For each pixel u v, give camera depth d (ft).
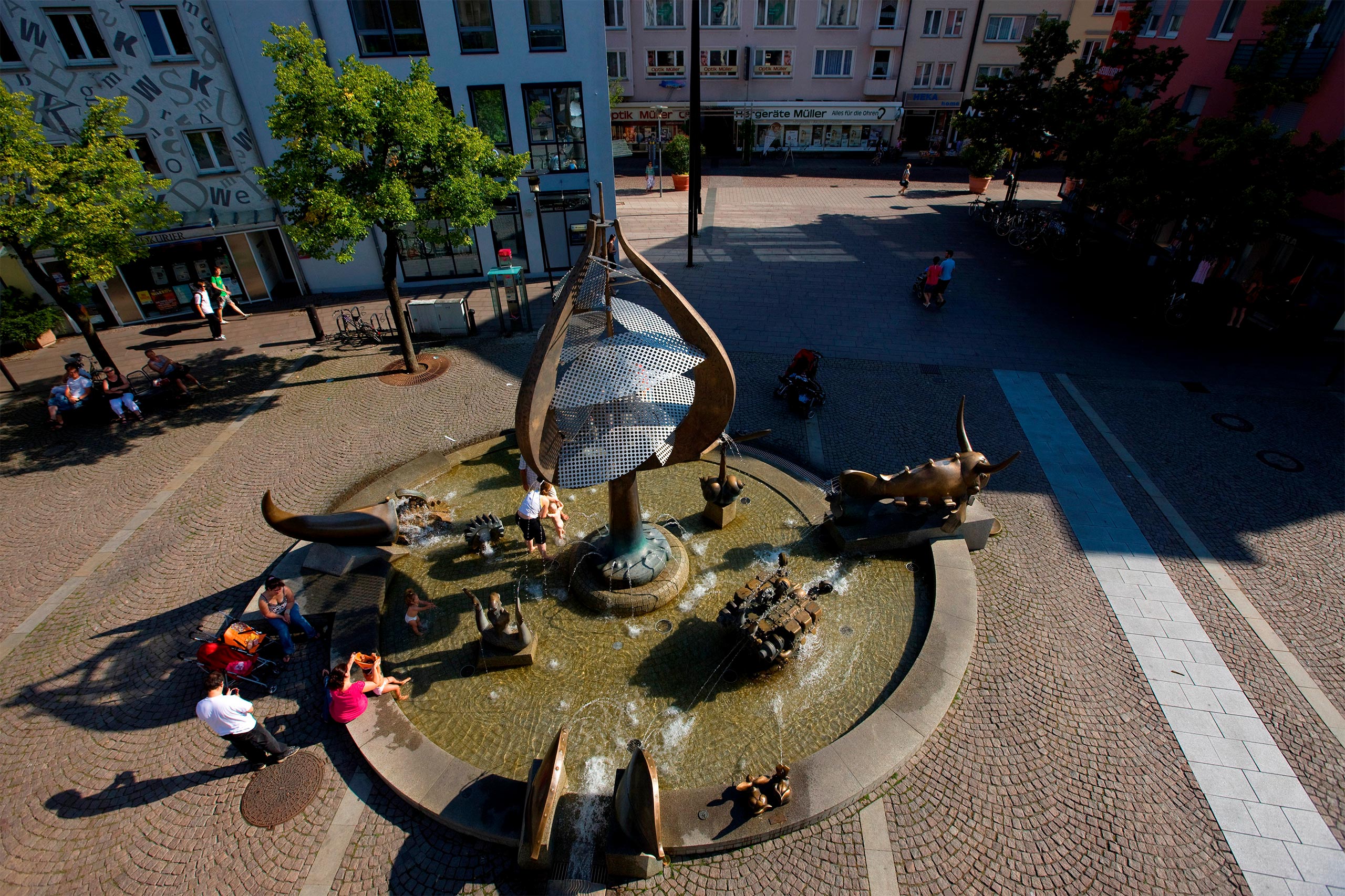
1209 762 26.07
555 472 29.43
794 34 144.77
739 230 99.50
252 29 66.23
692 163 78.33
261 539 39.45
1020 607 33.47
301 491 43.91
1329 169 55.47
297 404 54.49
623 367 29.22
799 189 126.41
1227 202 58.39
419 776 24.98
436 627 32.53
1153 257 81.82
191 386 56.75
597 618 32.86
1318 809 24.47
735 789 24.11
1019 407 52.03
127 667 31.07
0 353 66.18
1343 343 61.77
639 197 121.08
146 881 22.76
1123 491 42.37
